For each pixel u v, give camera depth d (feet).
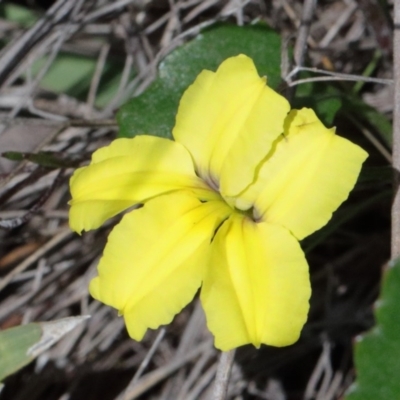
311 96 0.49
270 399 0.55
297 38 0.49
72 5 0.55
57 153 0.52
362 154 0.40
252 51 0.50
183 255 0.40
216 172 0.42
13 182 0.54
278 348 0.55
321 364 0.54
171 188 0.42
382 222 0.55
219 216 0.41
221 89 0.42
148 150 0.42
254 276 0.40
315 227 0.40
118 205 0.41
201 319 0.55
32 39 0.54
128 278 0.40
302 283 0.40
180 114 0.42
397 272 0.38
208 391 0.54
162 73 0.50
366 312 0.54
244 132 0.41
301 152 0.41
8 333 0.44
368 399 0.38
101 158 0.42
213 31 0.50
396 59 0.44
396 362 0.38
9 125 0.55
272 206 0.41
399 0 0.44
